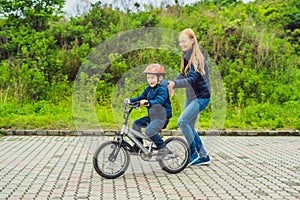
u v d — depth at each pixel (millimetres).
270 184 5152
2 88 11859
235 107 11336
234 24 14180
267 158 6805
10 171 5691
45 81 12031
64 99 11664
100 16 13555
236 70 12852
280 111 10844
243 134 9406
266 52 13500
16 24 13711
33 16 13711
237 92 12102
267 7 16953
